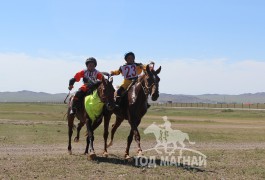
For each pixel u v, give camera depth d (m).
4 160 14.39
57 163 13.82
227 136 27.02
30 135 24.11
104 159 14.82
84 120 15.02
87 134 15.79
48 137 23.58
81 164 13.70
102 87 14.12
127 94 14.55
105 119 15.27
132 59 14.95
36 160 14.37
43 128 28.55
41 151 18.11
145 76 14.14
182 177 12.24
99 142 22.66
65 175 12.16
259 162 15.38
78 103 15.05
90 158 14.42
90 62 14.88
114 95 14.41
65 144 21.12
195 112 78.31
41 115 54.19
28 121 38.47
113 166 13.49
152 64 14.14
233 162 15.18
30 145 20.34
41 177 11.86
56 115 55.31
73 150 18.58
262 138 26.69
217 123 43.81
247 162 15.28
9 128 27.78
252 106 126.62
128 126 33.25
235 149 19.72
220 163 14.85
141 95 14.26
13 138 22.62
